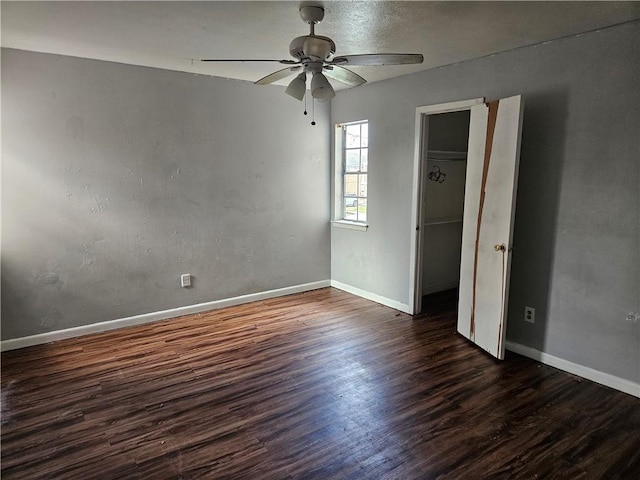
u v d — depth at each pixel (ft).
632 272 8.98
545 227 10.40
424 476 6.68
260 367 10.51
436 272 17.11
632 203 8.87
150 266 13.56
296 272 17.01
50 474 6.75
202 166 14.14
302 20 8.25
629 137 8.79
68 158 11.80
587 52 9.27
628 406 8.68
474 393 9.21
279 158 15.88
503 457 7.12
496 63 11.05
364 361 10.82
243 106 14.75
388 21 8.58
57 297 12.08
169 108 13.24
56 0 7.60
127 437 7.71
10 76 10.78
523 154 10.66
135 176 12.91
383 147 14.74
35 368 10.43
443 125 16.16
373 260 15.78
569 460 7.06
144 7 7.89
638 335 8.97
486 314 11.21
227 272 15.21
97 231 12.49
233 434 7.79
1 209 11.06
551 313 10.46
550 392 9.25
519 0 7.47
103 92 12.08
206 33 9.49
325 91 8.65
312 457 7.14
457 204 17.33
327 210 17.52
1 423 8.12
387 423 8.11
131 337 12.46
